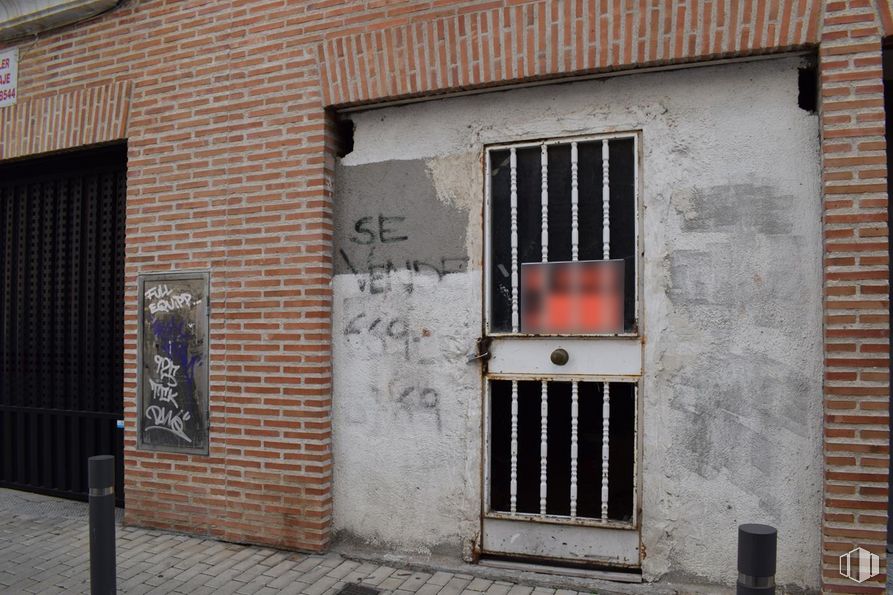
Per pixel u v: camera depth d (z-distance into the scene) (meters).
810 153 3.64
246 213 4.69
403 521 4.38
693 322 3.79
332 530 4.55
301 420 4.49
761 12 3.54
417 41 4.22
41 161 5.81
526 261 4.18
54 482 5.98
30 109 5.54
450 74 4.14
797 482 3.61
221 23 4.82
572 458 4.02
